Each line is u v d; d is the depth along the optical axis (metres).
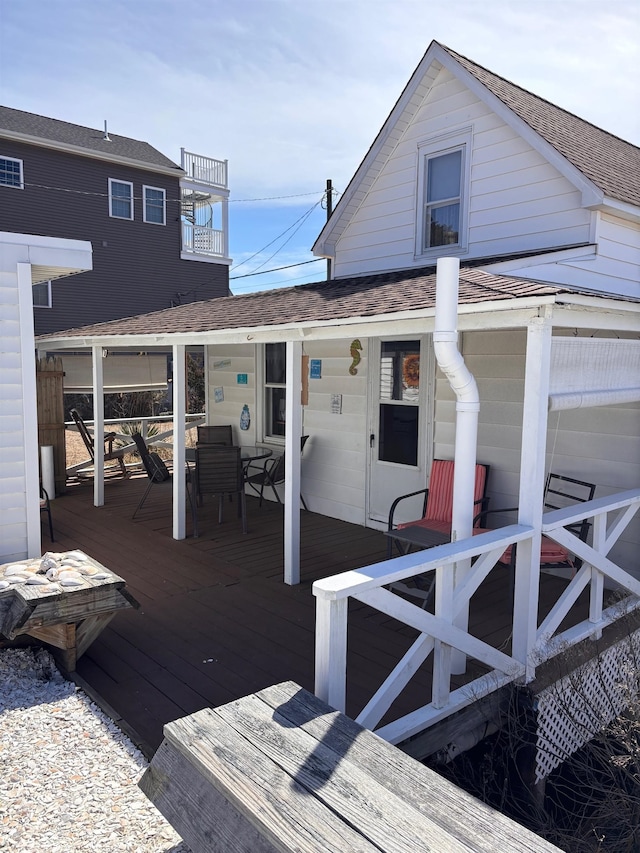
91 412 19.58
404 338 6.71
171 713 3.45
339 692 2.59
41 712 3.42
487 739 3.67
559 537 3.78
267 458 8.71
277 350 8.62
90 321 18.98
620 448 5.30
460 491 3.64
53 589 3.79
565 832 3.47
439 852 1.61
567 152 5.93
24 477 4.82
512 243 6.38
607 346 4.05
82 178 18.62
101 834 2.46
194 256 21.16
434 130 7.06
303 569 5.91
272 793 1.87
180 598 5.21
